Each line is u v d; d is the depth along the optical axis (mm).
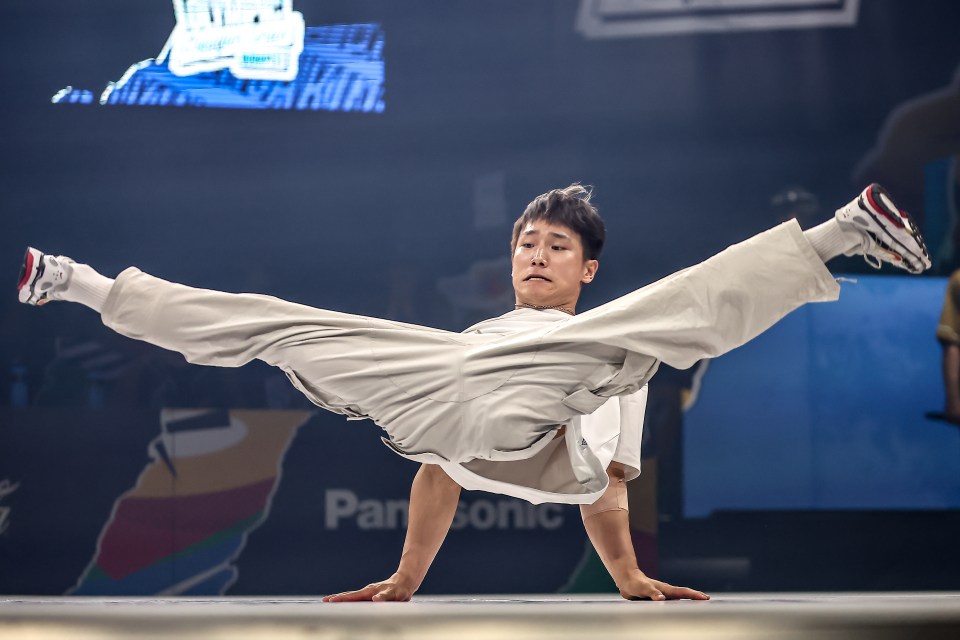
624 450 6434
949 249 16031
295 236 16062
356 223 16125
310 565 14500
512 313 6793
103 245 15820
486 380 5805
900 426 15477
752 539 15039
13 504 14172
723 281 5543
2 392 14812
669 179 16438
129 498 14320
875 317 15602
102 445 14406
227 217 15969
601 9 16328
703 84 16406
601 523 6426
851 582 15094
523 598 6734
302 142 16016
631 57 16375
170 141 15844
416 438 5910
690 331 5527
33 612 3918
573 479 6039
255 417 14633
